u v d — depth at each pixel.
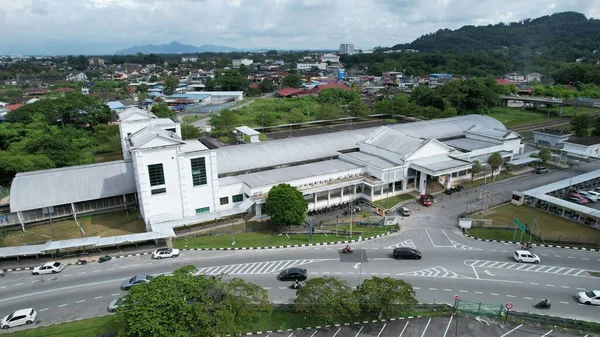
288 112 182.88
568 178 94.81
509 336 42.28
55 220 75.75
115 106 186.75
